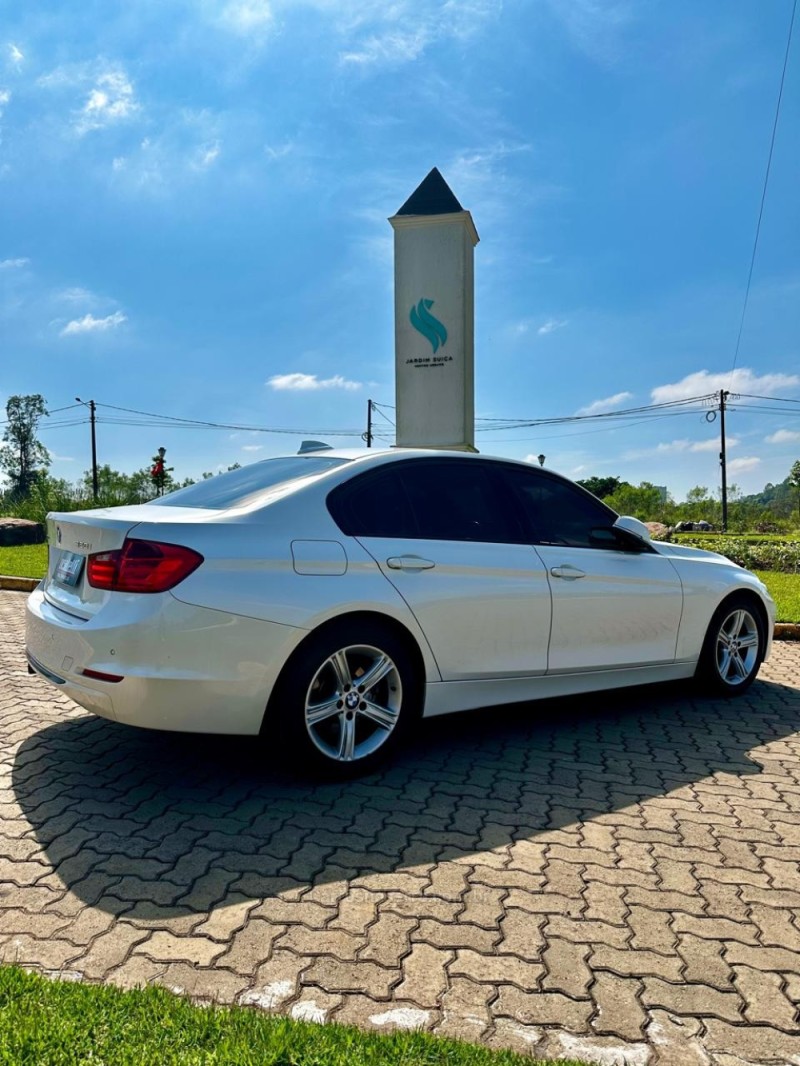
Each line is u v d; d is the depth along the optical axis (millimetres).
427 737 4598
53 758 4121
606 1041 2072
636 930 2609
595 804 3643
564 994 2264
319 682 3818
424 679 4027
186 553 3395
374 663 3904
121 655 3314
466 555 4176
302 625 3564
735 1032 2117
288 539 3668
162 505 4203
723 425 51031
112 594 3428
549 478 4855
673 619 5117
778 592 11117
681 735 4719
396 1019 2131
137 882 2850
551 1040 2070
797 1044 2078
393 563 3898
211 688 3393
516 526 4520
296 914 2654
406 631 3945
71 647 3508
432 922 2627
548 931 2590
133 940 2482
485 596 4180
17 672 6051
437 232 14406
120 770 3963
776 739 4668
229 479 4410
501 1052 1975
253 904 2711
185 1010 2068
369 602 3756
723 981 2344
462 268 14344
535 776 3984
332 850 3125
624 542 5023
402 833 3291
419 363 14508
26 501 30953
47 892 2773
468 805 3596
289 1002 2189
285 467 4340
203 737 4477
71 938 2490
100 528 3559
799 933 2615
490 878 2934
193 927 2562
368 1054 1929
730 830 3398
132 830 3273
